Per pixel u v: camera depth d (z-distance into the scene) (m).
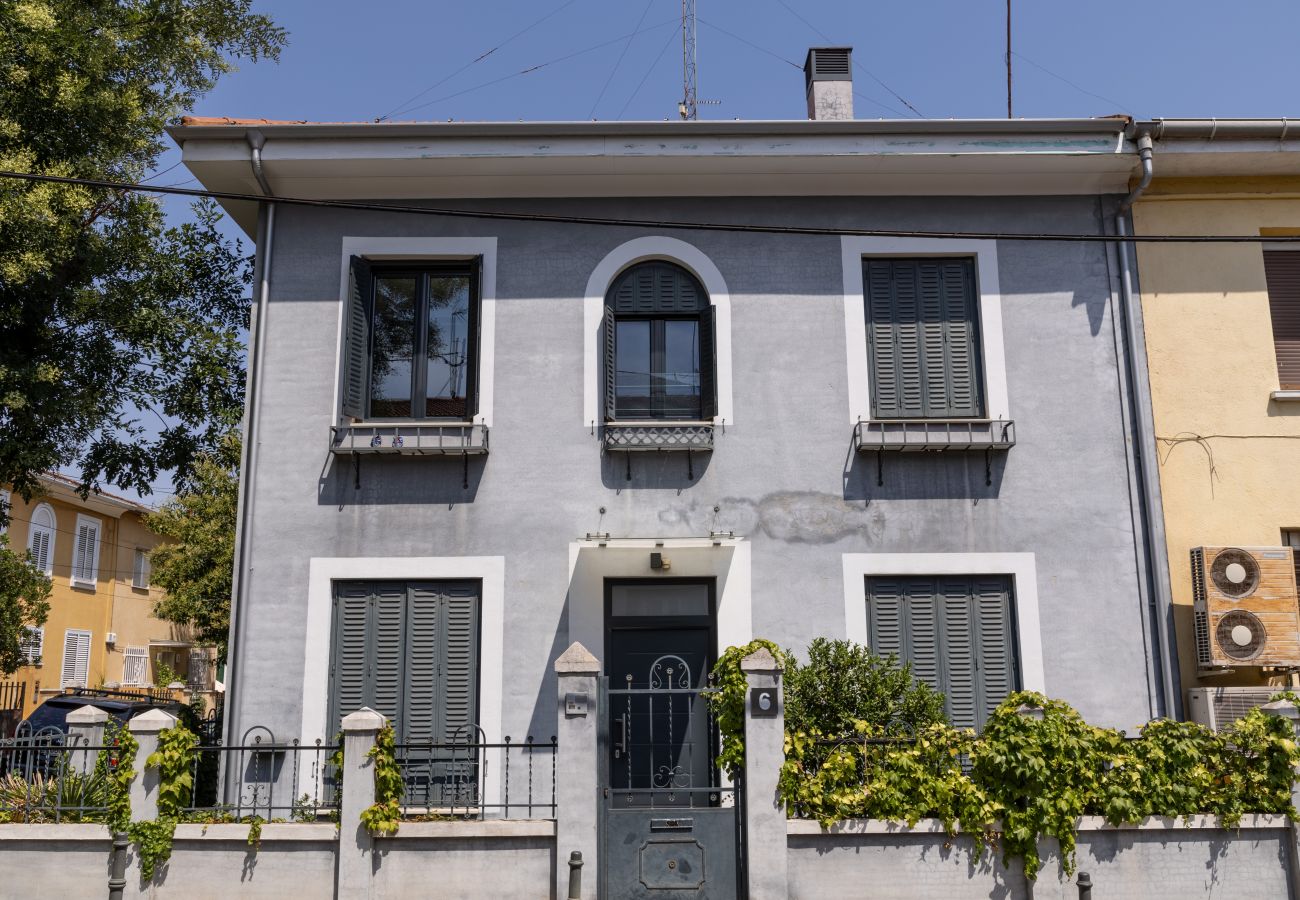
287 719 10.35
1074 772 8.48
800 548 10.77
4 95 12.71
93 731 9.80
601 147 10.82
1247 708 10.08
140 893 8.32
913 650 10.64
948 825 8.30
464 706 10.50
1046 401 11.09
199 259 15.27
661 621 10.94
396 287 11.48
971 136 10.91
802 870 8.30
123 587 30.23
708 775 10.48
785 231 9.21
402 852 8.31
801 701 9.34
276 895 8.33
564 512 10.80
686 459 10.95
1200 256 11.43
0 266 11.79
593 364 11.10
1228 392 11.16
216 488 24.94
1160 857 8.45
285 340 11.12
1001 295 11.30
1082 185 11.42
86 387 13.79
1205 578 10.35
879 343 11.33
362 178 11.16
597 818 8.33
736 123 10.73
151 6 14.79
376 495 10.83
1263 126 10.85
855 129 10.81
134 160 14.49
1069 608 10.66
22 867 8.46
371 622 10.64
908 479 10.93
